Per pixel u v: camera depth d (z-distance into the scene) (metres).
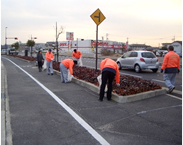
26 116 4.98
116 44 68.31
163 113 5.25
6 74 12.62
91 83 8.26
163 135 4.06
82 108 5.60
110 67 6.06
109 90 6.23
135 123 4.62
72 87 8.33
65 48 67.69
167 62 7.37
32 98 6.61
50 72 12.59
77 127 4.37
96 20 9.93
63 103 6.06
